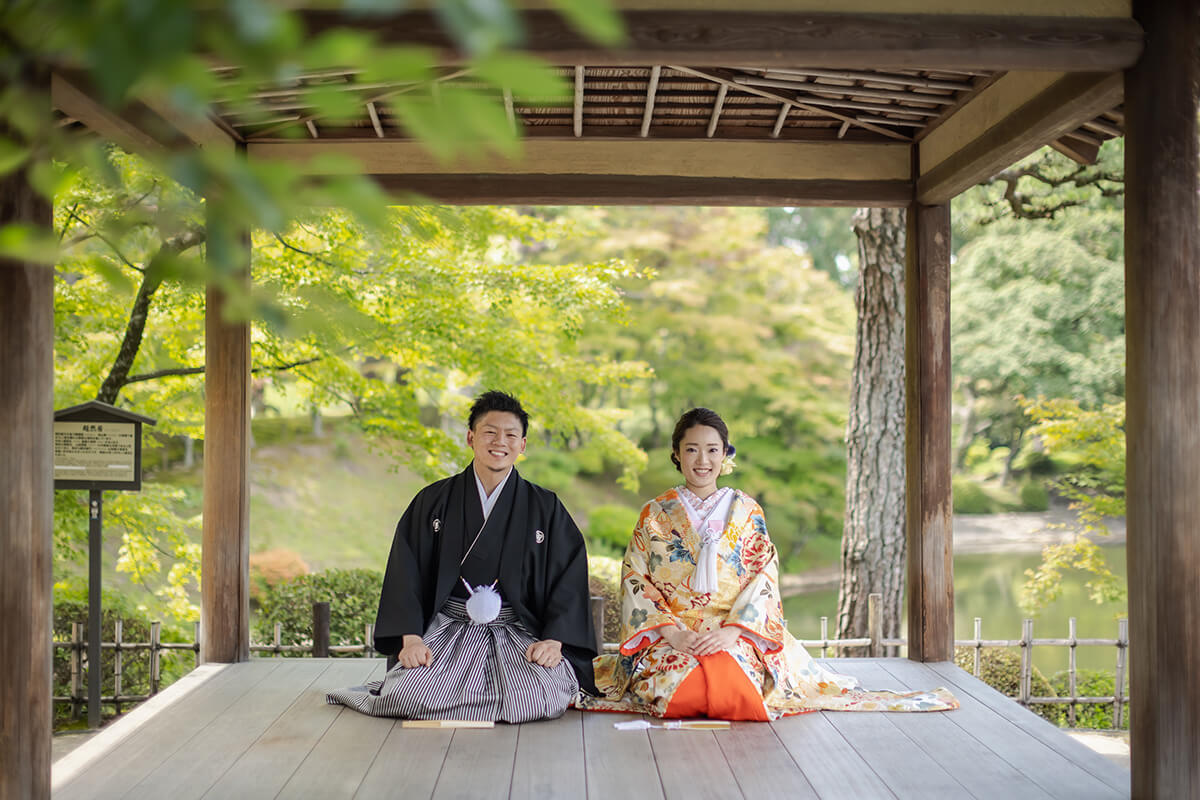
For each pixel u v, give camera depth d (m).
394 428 6.84
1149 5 2.89
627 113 4.66
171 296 5.84
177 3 0.55
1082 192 9.55
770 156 4.82
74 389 6.57
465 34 0.58
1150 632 2.83
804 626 11.89
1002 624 10.44
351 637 6.04
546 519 3.83
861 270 6.87
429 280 6.19
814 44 2.89
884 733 3.50
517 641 3.75
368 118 4.55
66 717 4.99
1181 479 2.80
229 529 4.66
